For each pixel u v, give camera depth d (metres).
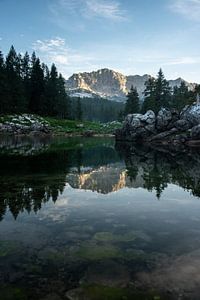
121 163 29.72
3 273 7.29
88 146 52.72
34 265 7.70
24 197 14.70
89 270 7.46
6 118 87.56
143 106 101.81
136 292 6.52
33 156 33.50
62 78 117.75
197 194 15.84
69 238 9.52
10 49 107.94
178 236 9.81
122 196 15.37
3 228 10.37
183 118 58.06
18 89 94.81
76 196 15.18
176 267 7.64
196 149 47.62
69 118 118.06
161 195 15.64
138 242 9.27
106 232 10.09
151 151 44.25
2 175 20.83
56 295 6.39
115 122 139.62
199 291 6.57
